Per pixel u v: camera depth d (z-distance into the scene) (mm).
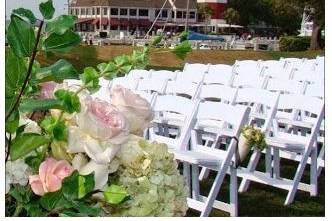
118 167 1955
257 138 6828
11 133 1712
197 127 8047
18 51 1673
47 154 1865
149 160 1940
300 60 16594
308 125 8266
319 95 8828
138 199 1900
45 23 1716
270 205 7422
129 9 77438
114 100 2027
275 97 7738
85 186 1674
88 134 1836
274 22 75562
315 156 7633
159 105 7180
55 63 1824
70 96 1693
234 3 79250
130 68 1861
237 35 79938
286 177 8773
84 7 76688
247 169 7820
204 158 6320
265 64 15219
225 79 10742
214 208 7195
